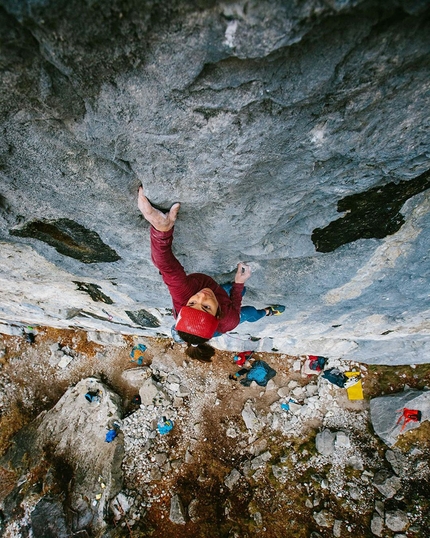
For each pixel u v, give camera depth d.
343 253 2.50
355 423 5.94
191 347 2.08
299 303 3.41
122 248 2.46
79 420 6.36
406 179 1.78
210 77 1.12
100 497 5.67
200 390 6.49
